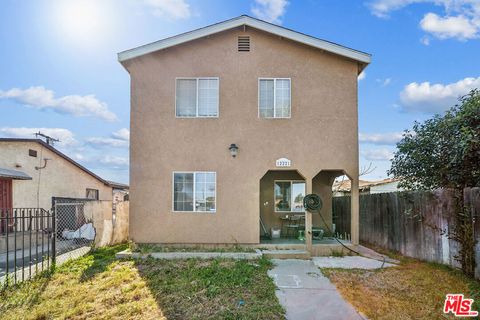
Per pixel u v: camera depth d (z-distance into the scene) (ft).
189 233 35.53
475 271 24.56
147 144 36.19
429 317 18.88
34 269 27.20
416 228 32.50
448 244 27.89
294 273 27.78
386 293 22.91
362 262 31.65
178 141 36.24
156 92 36.60
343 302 21.30
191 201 35.88
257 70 36.65
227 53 36.78
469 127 24.67
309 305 20.84
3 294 21.91
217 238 35.53
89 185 65.41
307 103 36.55
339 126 36.40
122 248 39.04
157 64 36.78
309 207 35.63
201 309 19.86
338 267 29.78
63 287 23.82
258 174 35.99
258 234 35.58
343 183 80.43
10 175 42.27
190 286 23.65
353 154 36.24
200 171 35.99
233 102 36.47
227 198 35.81
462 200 26.18
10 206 46.14
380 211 40.27
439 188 29.68
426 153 30.76
